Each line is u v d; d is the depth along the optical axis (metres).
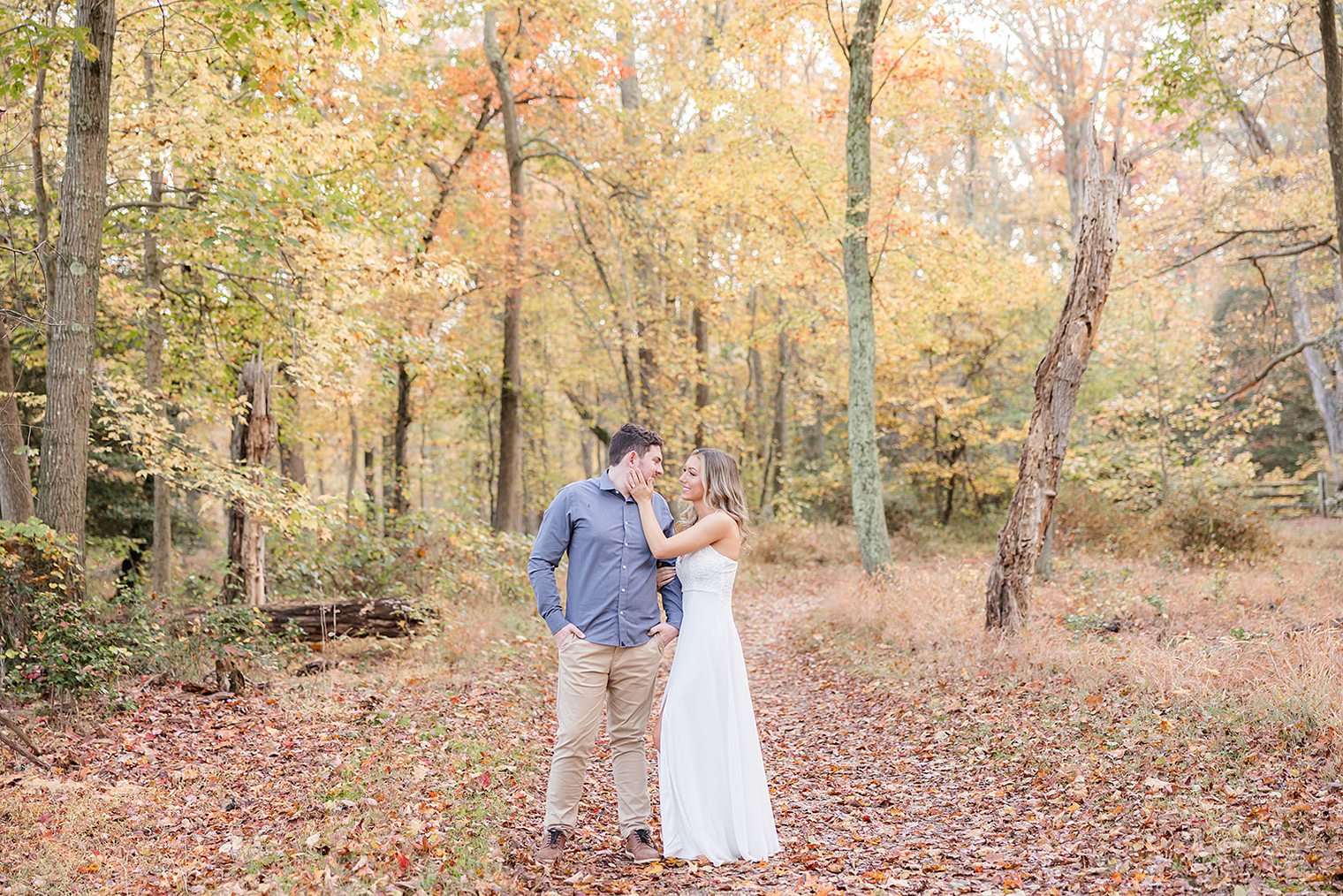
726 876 3.82
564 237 19.84
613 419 26.02
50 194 9.02
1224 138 18.02
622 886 3.62
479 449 25.19
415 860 3.77
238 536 9.21
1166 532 14.56
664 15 19.00
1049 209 28.50
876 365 20.03
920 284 15.41
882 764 5.79
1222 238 15.02
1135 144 21.03
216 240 7.87
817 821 4.78
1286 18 11.40
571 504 4.14
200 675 7.41
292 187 8.28
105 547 13.99
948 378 22.47
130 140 8.62
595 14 15.90
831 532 19.80
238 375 11.94
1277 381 24.27
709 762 4.11
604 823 4.61
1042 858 3.86
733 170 14.99
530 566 4.12
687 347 18.83
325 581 10.81
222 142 8.57
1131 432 16.83
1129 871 3.54
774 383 25.06
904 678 7.82
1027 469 8.39
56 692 6.22
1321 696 5.06
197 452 9.31
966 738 5.95
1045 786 4.84
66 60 8.22
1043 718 5.99
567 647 4.04
